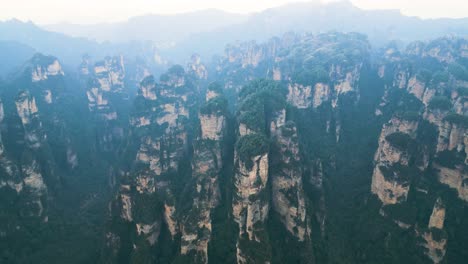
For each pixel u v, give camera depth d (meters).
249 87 168.88
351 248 93.75
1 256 93.56
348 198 111.88
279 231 87.94
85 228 113.94
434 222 83.38
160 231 89.12
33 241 101.75
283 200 88.31
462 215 91.56
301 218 85.50
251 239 80.56
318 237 90.50
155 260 83.62
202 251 79.75
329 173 122.75
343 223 102.12
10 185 109.31
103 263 87.62
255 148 84.19
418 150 102.94
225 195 100.69
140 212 85.12
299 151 101.44
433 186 100.19
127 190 90.12
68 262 94.75
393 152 96.62
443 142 103.00
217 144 115.62
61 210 123.25
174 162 127.75
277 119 125.81
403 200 94.81
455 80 156.00
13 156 120.38
